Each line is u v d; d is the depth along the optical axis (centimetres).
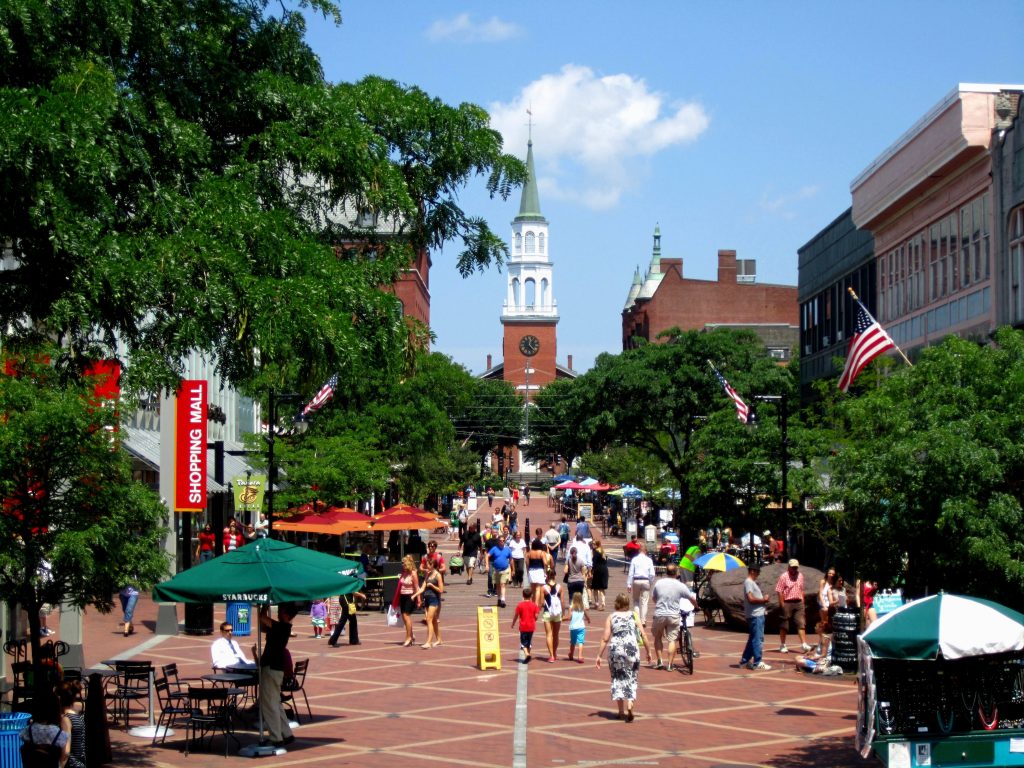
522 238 18950
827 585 2462
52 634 2505
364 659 2658
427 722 1897
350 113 1778
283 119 1788
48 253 1431
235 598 1628
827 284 4925
